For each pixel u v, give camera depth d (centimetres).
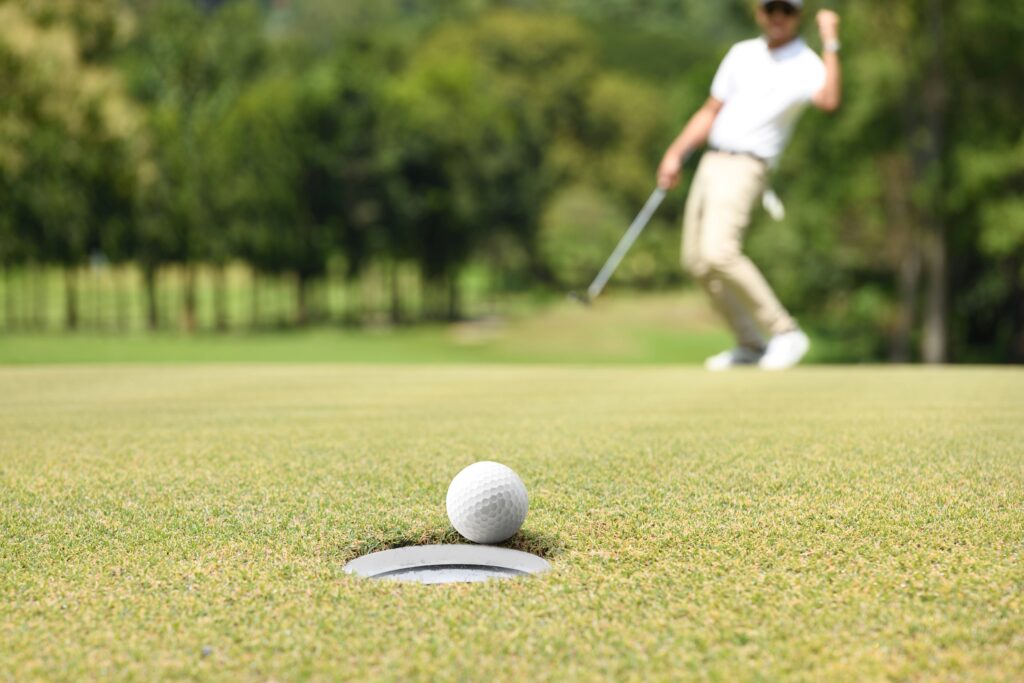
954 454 418
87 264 3328
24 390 775
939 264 2633
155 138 3375
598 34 9856
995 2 2491
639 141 7012
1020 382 761
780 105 861
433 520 316
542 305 5925
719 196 877
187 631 217
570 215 6072
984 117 2623
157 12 4816
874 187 2803
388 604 234
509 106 5578
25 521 319
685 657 201
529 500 340
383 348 3338
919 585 243
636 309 5294
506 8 8488
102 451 456
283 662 199
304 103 3872
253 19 5384
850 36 2688
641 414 570
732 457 418
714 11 10525
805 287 2978
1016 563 261
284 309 5016
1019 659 198
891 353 3052
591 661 199
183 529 307
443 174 4297
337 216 3956
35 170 2834
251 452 449
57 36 2644
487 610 229
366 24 9275
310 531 304
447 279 4881
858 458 410
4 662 201
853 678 191
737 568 260
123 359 2431
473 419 559
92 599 240
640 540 288
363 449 454
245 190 3697
